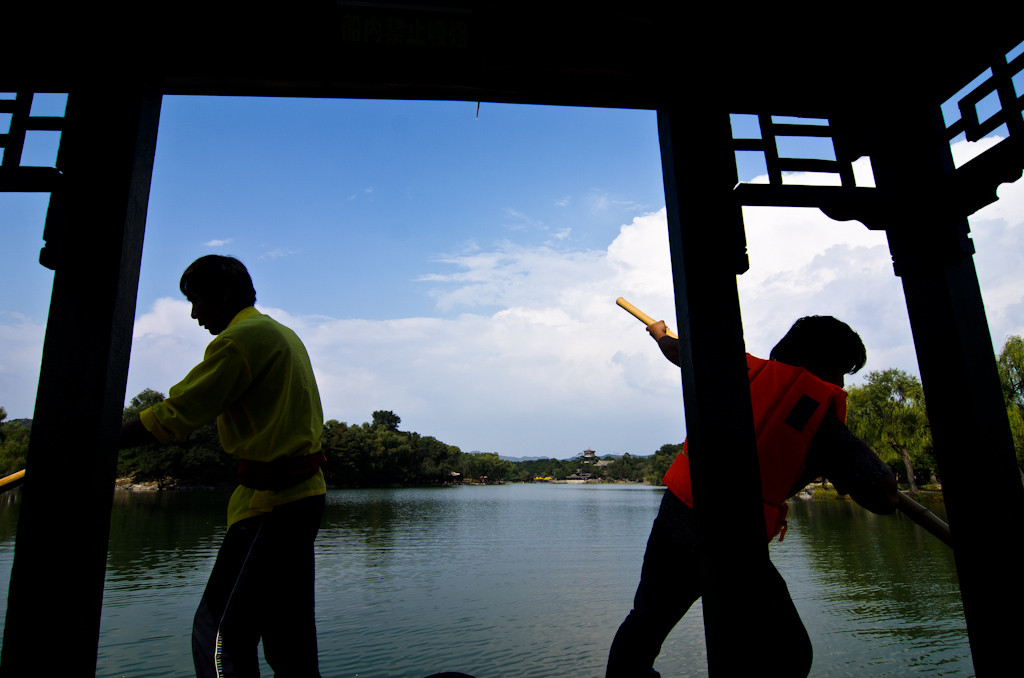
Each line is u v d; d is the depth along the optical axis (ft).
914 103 6.93
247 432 5.89
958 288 6.46
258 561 5.58
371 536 86.69
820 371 6.18
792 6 6.32
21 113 5.38
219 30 5.63
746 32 6.39
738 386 5.22
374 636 29.94
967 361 6.25
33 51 5.42
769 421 5.69
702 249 5.59
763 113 6.55
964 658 24.91
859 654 25.66
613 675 5.85
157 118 5.71
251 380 5.81
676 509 5.84
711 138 6.00
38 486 4.44
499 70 5.92
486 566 55.88
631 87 6.13
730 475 5.02
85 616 4.38
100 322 4.77
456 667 25.03
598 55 6.04
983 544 5.93
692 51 6.18
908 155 6.76
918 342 6.64
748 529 4.94
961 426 6.20
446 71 5.87
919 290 6.64
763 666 4.73
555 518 130.52
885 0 6.30
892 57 6.77
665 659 24.50
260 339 5.93
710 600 4.89
